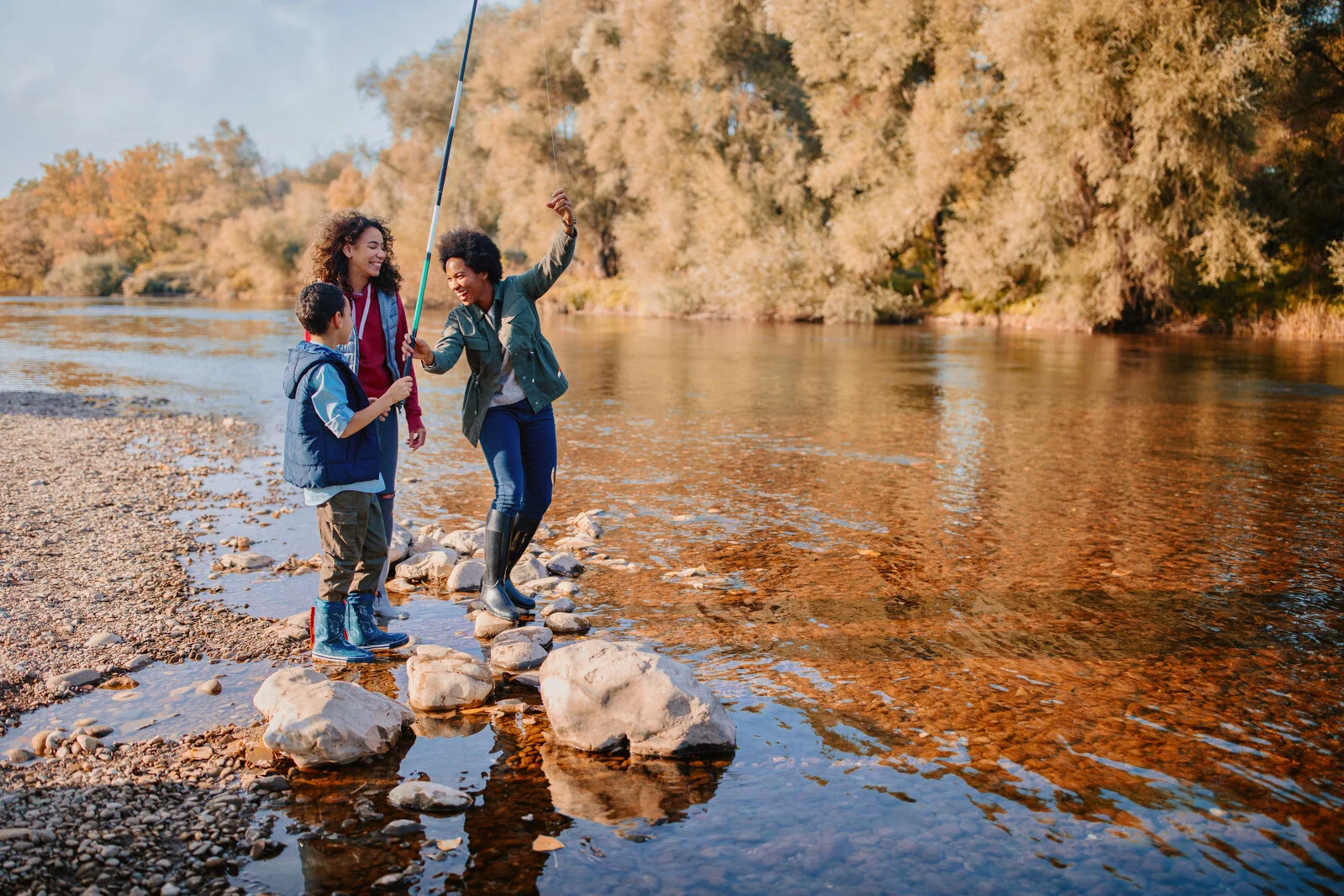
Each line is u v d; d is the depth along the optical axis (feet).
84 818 7.83
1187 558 15.28
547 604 13.28
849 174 90.02
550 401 13.37
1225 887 6.78
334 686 9.39
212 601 13.56
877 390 38.93
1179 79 61.98
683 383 41.63
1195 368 47.01
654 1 101.09
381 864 7.20
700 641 11.77
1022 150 70.74
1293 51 67.05
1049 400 35.58
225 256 193.67
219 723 9.71
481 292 13.00
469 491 21.12
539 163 122.52
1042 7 65.26
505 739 9.43
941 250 95.66
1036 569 14.73
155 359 55.11
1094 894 6.71
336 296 11.22
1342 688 10.22
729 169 100.01
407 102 140.36
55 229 250.98
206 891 6.87
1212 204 65.87
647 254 107.96
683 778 8.50
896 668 10.84
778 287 94.12
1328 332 67.87
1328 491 20.35
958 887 6.82
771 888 6.84
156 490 20.85
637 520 18.08
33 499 19.49
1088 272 73.00
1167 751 8.81
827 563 15.14
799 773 8.52
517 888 6.90
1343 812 7.75
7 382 42.83
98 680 10.79
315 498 11.27
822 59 88.48
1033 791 8.13
